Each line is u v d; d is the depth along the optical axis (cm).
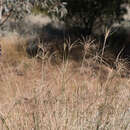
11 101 303
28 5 552
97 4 894
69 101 275
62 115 263
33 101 293
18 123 265
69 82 311
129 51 734
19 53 655
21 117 273
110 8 895
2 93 420
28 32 845
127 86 284
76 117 260
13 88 339
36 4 591
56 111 266
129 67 301
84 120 257
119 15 934
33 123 261
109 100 267
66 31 984
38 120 260
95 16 913
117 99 270
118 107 265
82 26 941
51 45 729
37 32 916
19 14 577
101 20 938
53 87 302
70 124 254
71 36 936
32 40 753
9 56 648
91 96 278
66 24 955
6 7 541
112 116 259
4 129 258
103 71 361
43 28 1059
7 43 723
